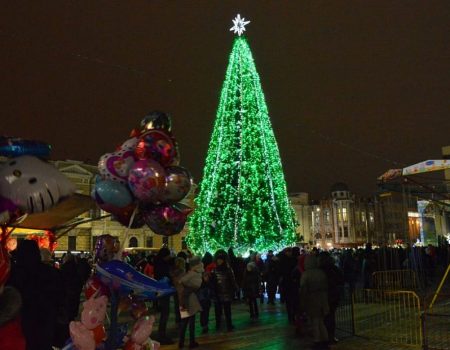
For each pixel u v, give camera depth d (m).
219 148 28.45
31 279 4.85
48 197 4.06
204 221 27.97
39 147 4.31
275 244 27.28
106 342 4.82
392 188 13.07
